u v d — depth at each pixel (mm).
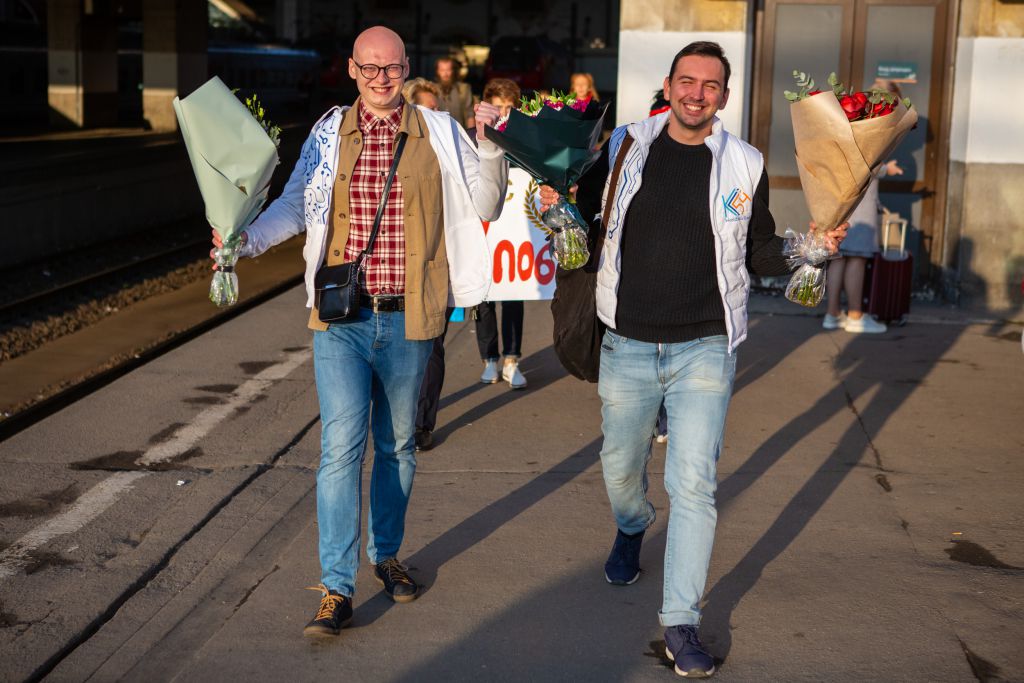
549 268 6445
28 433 6305
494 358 7137
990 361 7715
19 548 4766
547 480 5488
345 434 3951
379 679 3668
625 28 9391
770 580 4371
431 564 4547
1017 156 8906
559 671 3713
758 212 3840
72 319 10453
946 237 9461
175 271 13148
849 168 3600
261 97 37844
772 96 9672
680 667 3652
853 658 3771
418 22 52250
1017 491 5309
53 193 14188
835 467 5656
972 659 3754
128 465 5789
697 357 3787
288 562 4598
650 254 3771
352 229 3938
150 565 4605
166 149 19812
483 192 3990
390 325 3994
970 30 8984
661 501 5203
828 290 8555
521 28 55312
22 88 29750
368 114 3936
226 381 7387
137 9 27938
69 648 3971
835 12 9484
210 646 3893
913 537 4777
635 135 3799
